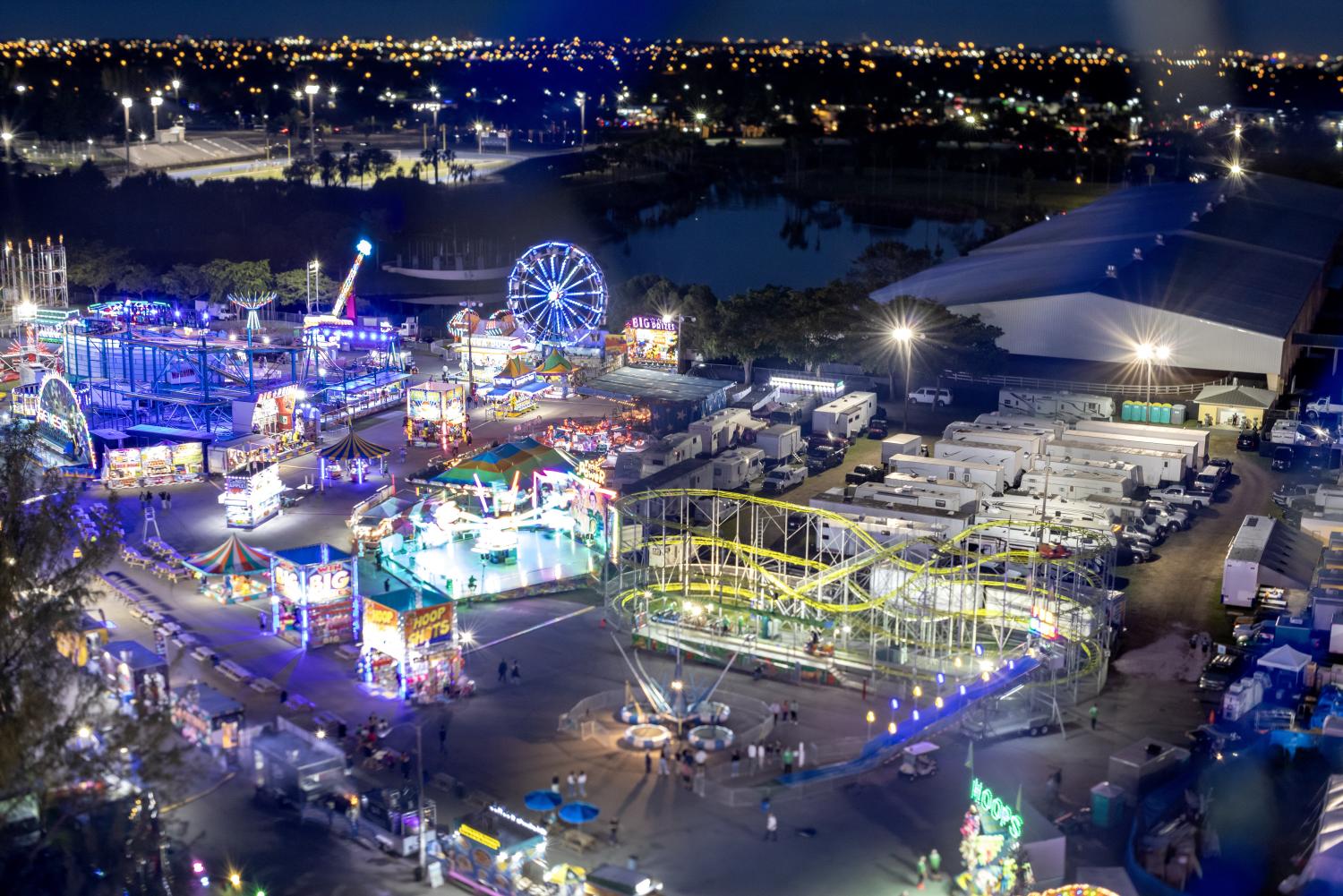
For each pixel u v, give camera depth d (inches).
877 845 3400.6
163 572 5260.8
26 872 3051.2
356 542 5610.2
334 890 3206.2
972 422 7273.6
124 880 3120.1
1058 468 6353.3
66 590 3511.3
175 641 4594.0
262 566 5054.1
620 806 3590.1
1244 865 3346.5
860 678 4392.2
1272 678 4284.0
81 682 3358.8
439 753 3887.8
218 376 7810.0
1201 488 6363.2
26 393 7573.8
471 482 5944.9
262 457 6722.4
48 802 3093.0
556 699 4261.8
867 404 7618.1
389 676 4357.8
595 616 4963.1
